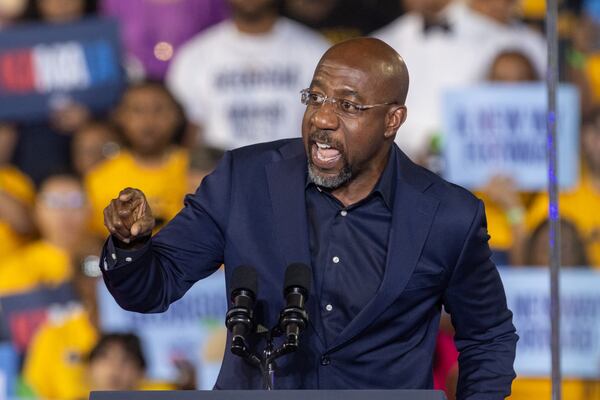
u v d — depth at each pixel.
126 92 19.88
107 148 19.88
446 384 17.81
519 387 20.11
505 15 19.98
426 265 9.55
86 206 19.86
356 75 9.09
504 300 10.06
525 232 20.03
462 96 19.92
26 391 19.86
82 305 19.92
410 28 19.94
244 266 8.73
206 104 19.91
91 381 19.86
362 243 9.65
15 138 19.81
